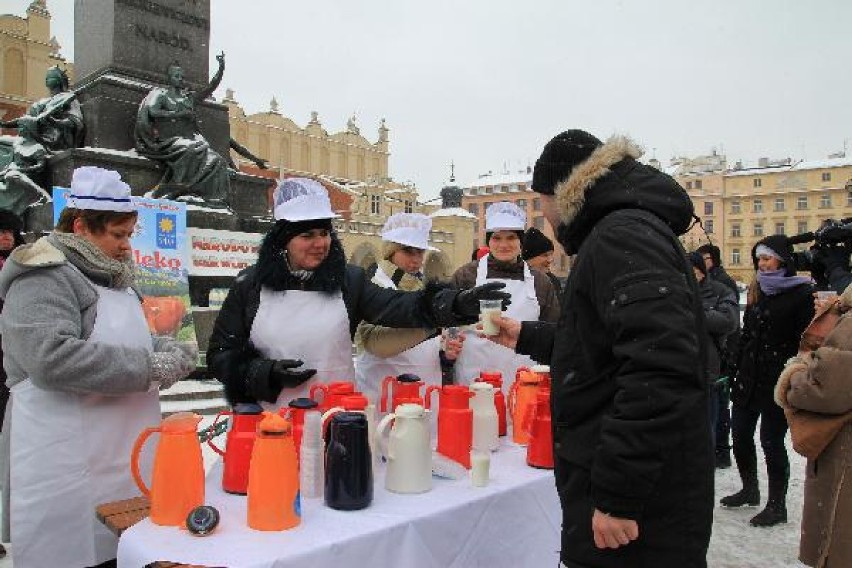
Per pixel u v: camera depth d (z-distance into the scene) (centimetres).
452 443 229
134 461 184
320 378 249
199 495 180
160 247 650
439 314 246
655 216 163
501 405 279
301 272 253
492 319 228
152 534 169
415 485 201
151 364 219
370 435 218
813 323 248
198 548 159
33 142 790
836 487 220
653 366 143
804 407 222
